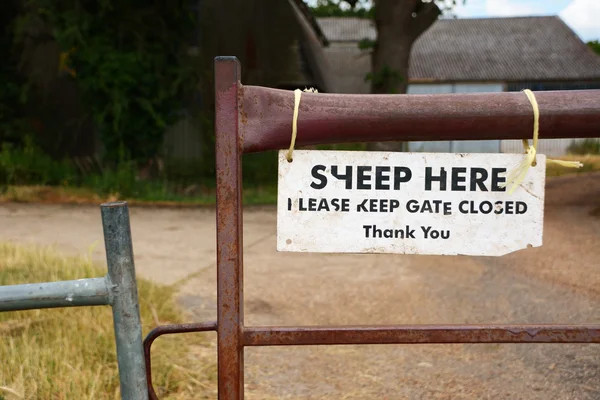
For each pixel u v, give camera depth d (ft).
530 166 5.76
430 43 129.59
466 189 5.81
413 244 5.85
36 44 49.47
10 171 43.83
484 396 10.77
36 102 51.13
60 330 12.11
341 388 11.18
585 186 44.73
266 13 70.33
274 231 29.55
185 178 51.24
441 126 5.63
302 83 75.00
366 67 118.52
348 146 47.39
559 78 116.57
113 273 5.63
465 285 18.35
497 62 122.01
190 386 10.89
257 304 16.52
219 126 5.60
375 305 16.34
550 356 12.62
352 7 61.16
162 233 28.73
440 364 12.38
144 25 43.52
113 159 44.96
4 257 18.81
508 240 5.83
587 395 10.70
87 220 32.42
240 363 5.78
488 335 5.67
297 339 5.73
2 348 11.24
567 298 16.65
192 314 15.21
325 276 19.77
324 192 5.82
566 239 25.17
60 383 9.89
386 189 5.83
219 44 60.70
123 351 5.74
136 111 44.01
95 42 42.24
